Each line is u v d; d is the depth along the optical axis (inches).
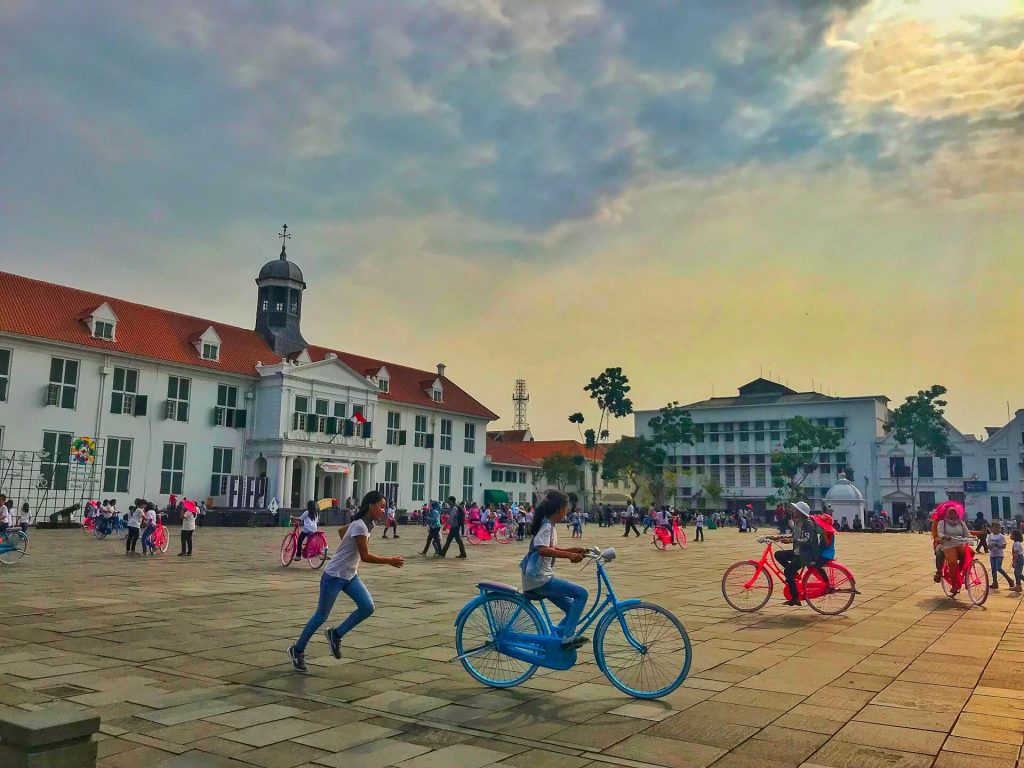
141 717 241.9
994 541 652.7
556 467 3368.6
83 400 1628.9
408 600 525.7
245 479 1845.5
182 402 1827.0
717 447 3799.2
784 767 203.2
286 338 2172.7
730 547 1305.4
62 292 1717.5
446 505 1015.0
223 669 309.4
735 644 376.5
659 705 262.8
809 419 3533.5
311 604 497.7
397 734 228.4
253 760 204.7
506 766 201.9
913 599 569.3
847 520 2468.0
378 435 2319.1
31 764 149.4
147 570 709.3
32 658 325.4
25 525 1142.3
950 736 229.9
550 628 283.9
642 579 702.5
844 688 287.6
